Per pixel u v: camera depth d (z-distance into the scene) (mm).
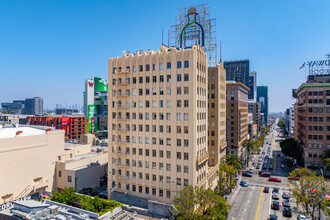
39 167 66688
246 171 104562
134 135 63500
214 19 85938
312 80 131250
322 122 102438
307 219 57719
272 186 86500
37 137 66250
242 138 132000
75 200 55500
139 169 62375
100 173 81250
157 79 60281
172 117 58031
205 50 88000
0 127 68812
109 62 68375
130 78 64500
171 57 58469
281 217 59500
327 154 94625
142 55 62719
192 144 55531
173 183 57438
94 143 124875
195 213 50312
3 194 57094
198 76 59438
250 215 60625
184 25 88188
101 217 42156
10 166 58812
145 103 61969
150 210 56281
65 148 87375
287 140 130500
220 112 88500
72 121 187875
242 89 131750
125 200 63625
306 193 55281
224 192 75812
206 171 66375
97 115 186625
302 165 113250
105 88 190500
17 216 38656
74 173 69750
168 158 58344
